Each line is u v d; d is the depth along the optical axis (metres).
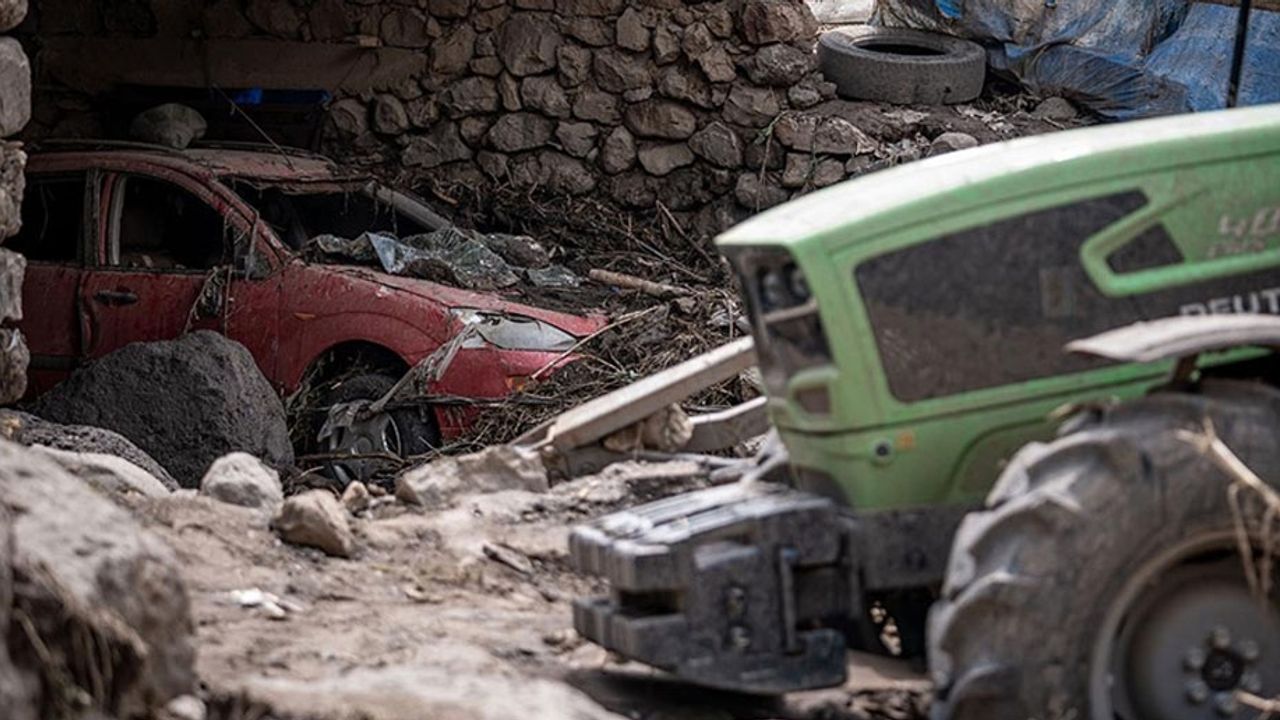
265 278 14.41
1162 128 6.95
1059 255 6.62
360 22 18.89
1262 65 18.38
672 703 7.12
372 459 13.73
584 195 18.80
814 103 18.44
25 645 5.48
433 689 6.18
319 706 5.93
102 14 18.83
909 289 6.54
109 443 11.12
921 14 19.20
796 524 6.62
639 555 6.52
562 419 9.77
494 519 9.18
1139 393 6.69
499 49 18.83
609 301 15.37
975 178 6.65
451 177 18.94
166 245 15.20
